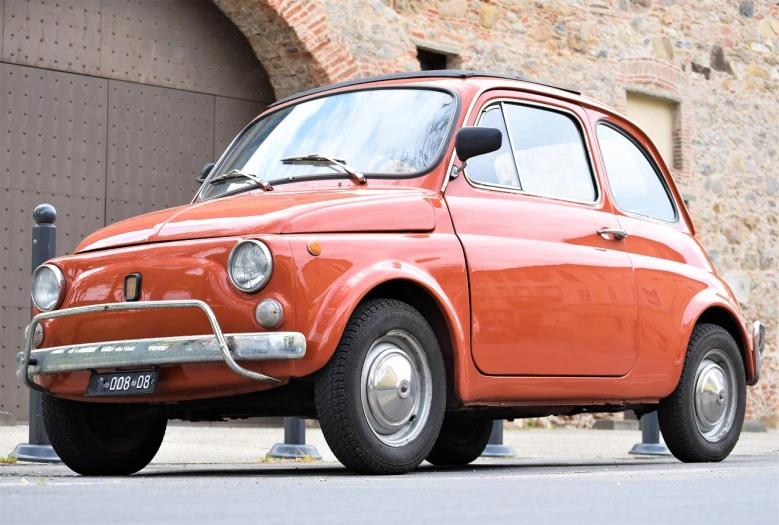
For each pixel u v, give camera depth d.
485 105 6.25
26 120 12.31
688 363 7.17
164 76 13.39
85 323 5.41
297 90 14.26
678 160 18.25
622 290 6.59
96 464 5.99
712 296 7.34
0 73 12.16
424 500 3.52
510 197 6.17
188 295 5.11
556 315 6.12
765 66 19.52
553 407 6.72
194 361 4.98
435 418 5.41
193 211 5.54
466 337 5.63
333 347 4.98
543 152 6.55
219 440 10.14
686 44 18.44
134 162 13.09
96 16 12.88
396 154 6.00
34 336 5.60
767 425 18.89
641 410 7.38
